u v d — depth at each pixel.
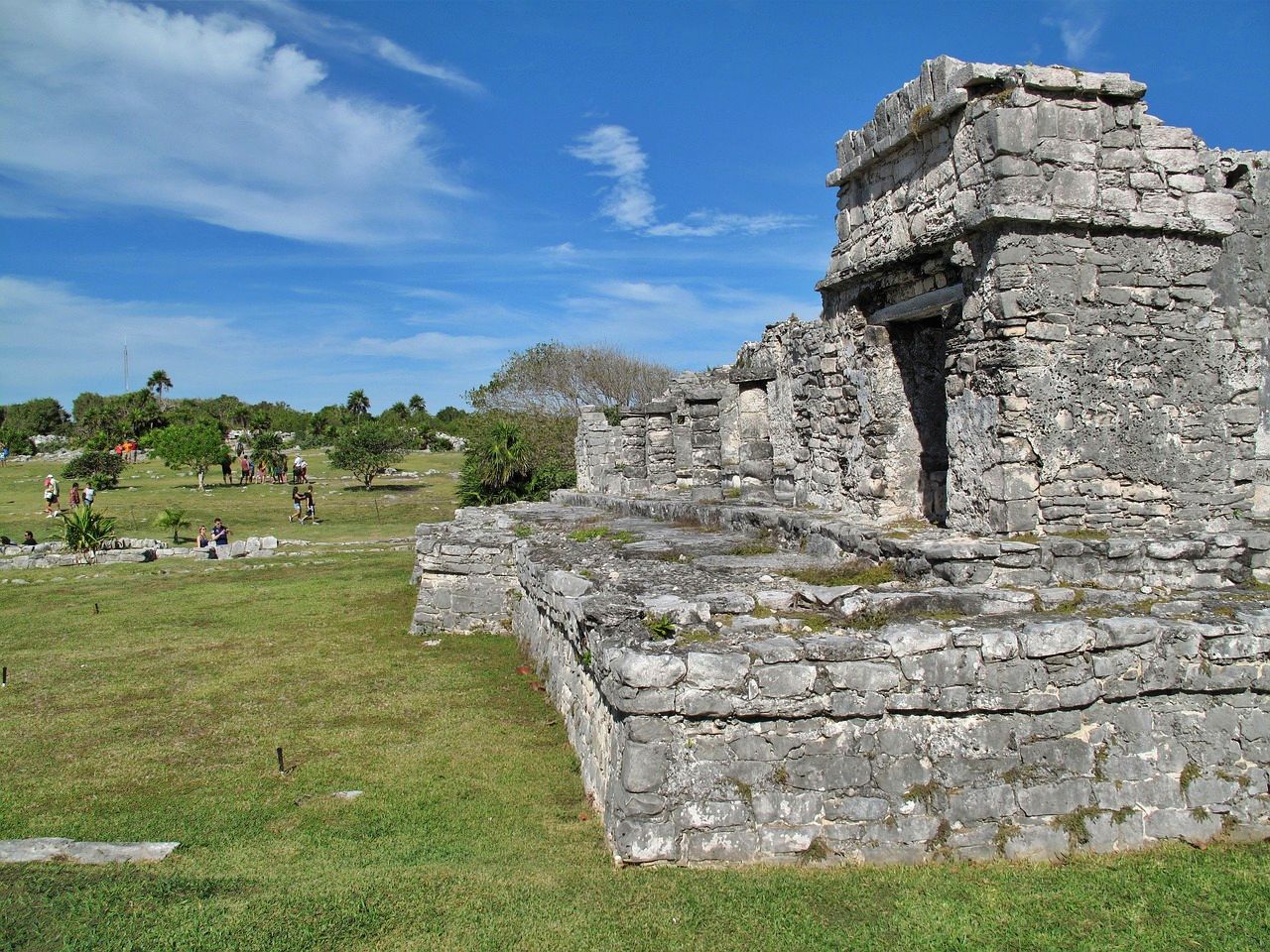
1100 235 7.23
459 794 6.87
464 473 29.08
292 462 61.75
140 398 86.56
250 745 8.17
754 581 7.33
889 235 8.63
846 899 5.06
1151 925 4.87
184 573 20.61
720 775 5.42
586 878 5.29
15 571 22.47
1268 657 6.02
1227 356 7.54
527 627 11.28
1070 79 7.04
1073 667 5.71
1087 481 7.21
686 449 16.27
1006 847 5.59
